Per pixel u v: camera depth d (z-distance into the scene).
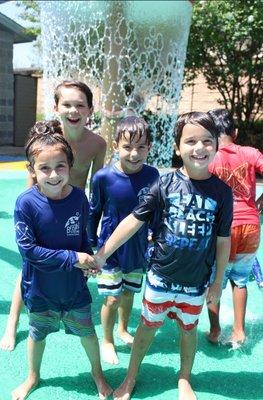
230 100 10.10
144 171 2.44
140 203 2.18
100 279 2.48
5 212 6.01
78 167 2.62
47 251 2.01
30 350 2.20
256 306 3.41
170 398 2.26
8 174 8.40
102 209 2.49
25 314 3.01
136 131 2.30
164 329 2.95
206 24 8.69
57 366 2.47
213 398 2.28
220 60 9.47
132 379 2.27
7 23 12.09
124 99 3.76
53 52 3.52
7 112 12.86
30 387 2.24
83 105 2.43
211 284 2.21
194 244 2.05
